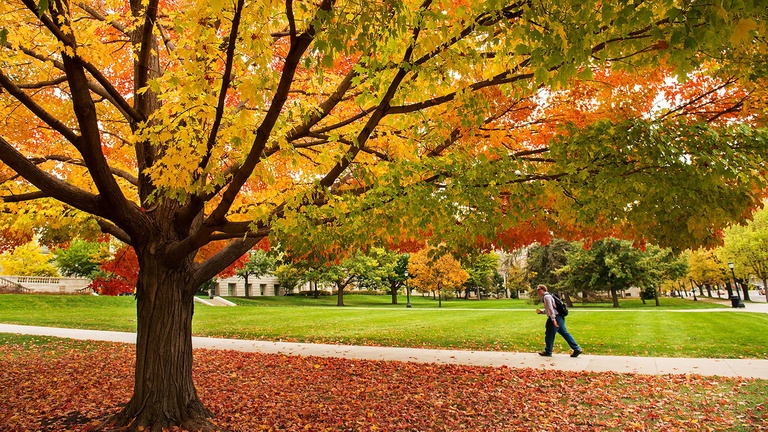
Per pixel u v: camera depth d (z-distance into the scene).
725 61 4.38
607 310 27.92
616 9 3.55
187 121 4.28
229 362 10.34
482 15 3.72
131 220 5.61
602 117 6.10
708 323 16.84
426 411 6.49
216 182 4.44
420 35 3.92
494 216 4.89
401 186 5.11
